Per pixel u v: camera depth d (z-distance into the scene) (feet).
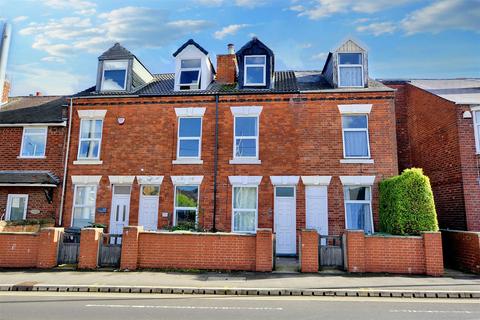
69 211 54.03
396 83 66.49
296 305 26.71
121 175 54.08
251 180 51.85
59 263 41.37
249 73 57.11
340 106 52.60
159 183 53.31
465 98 51.83
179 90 57.41
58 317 22.81
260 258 39.09
